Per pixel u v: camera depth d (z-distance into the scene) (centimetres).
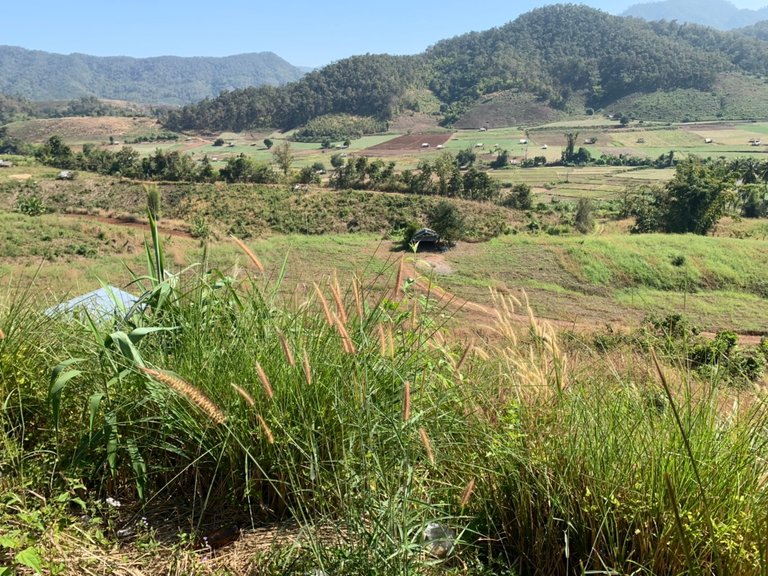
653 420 234
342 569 191
